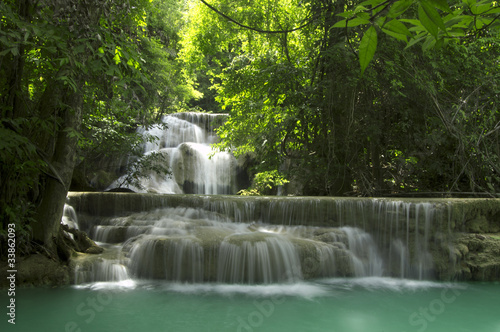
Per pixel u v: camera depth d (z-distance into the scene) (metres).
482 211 7.94
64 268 6.29
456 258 7.28
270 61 12.60
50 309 5.10
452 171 11.12
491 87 10.39
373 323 4.88
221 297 5.81
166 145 18.95
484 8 1.23
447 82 10.94
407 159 11.66
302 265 6.80
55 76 5.36
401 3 1.15
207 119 20.70
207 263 6.59
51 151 6.39
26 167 5.91
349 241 7.58
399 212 7.70
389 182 12.54
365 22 1.19
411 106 10.98
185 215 8.48
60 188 6.46
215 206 8.59
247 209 8.59
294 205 8.34
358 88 10.76
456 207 7.50
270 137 11.62
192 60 15.73
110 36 4.68
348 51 9.70
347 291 6.31
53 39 4.29
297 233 7.85
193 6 15.14
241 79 12.66
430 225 7.46
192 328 4.55
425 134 10.59
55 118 5.82
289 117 11.06
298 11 12.78
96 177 15.75
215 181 17.67
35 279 6.09
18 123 5.53
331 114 10.99
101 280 6.41
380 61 10.29
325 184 11.08
